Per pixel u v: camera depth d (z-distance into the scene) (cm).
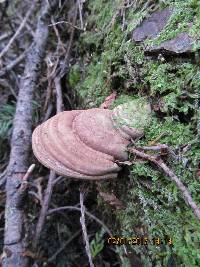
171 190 23
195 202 21
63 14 46
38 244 36
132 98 29
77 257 39
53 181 36
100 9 40
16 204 33
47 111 42
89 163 25
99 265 36
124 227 27
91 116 26
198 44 23
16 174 35
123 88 31
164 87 25
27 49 48
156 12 29
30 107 39
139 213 26
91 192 36
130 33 31
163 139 24
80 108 37
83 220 30
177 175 23
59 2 45
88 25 41
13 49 53
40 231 35
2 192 38
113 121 26
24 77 41
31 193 36
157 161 23
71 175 25
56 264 39
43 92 44
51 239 40
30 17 53
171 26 27
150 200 24
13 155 36
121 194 28
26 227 35
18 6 55
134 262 27
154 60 27
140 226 26
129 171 27
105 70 34
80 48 42
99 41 37
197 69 24
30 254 33
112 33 35
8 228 32
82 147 25
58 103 40
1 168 43
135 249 26
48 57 43
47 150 25
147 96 27
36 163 41
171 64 26
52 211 36
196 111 23
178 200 22
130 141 26
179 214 22
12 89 47
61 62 44
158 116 25
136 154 25
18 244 32
